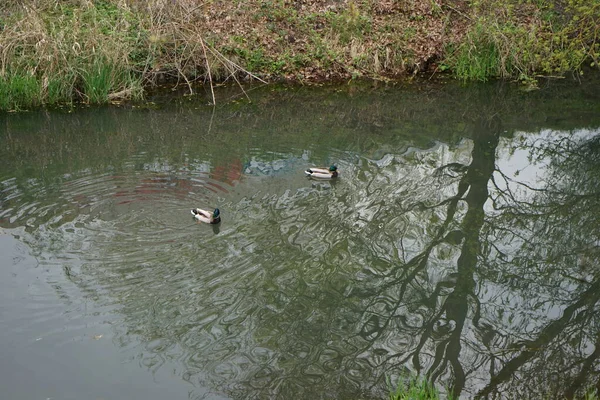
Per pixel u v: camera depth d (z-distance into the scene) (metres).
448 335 8.78
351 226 11.12
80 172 12.90
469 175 13.59
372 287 9.62
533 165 14.48
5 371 7.52
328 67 20.17
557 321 9.25
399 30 21.09
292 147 14.63
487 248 11.05
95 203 11.48
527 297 9.84
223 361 7.87
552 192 13.30
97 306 8.70
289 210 11.49
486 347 8.62
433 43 20.95
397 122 16.69
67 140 14.91
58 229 10.52
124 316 8.54
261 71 19.75
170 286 9.16
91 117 16.55
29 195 11.78
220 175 12.89
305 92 18.95
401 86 19.62
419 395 7.25
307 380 7.65
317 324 8.70
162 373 7.62
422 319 9.09
